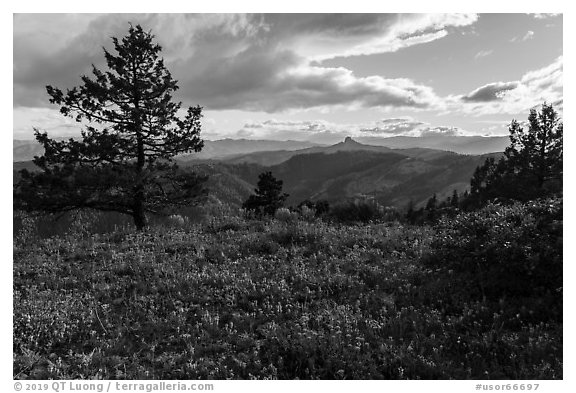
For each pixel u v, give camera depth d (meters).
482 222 11.28
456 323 7.88
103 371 6.81
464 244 10.67
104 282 10.69
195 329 8.09
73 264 12.48
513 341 7.08
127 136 23.36
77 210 22.55
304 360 6.92
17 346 7.41
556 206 10.44
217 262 12.19
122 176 21.62
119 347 7.44
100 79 22.92
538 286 8.72
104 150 21.97
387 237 14.24
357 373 6.56
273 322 8.05
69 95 22.17
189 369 6.77
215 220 19.00
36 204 20.30
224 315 8.76
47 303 9.14
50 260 12.87
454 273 10.06
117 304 9.49
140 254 12.98
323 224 16.64
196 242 14.31
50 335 7.78
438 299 9.02
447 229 12.68
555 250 8.95
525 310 7.95
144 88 23.52
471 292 9.03
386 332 7.73
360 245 13.52
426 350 7.16
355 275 10.61
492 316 8.09
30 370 6.81
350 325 7.91
